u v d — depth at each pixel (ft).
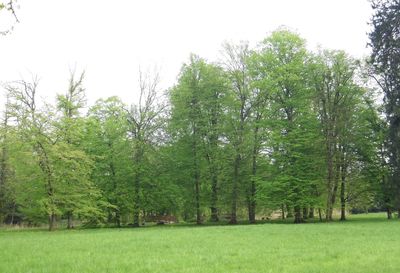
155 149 159.12
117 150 156.15
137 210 153.89
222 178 156.97
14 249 64.34
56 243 73.77
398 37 139.54
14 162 129.18
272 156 153.38
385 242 68.23
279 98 155.02
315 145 149.59
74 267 46.29
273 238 77.87
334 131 152.35
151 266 46.55
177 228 124.16
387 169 152.97
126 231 111.75
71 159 128.88
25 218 160.97
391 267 43.60
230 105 157.89
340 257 51.90
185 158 155.74
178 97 158.20
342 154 159.12
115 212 155.63
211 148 156.76
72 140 138.92
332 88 154.71
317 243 68.23
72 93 153.17
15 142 125.39
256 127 156.35
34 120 127.34
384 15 141.28
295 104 149.38
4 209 177.58
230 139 156.87
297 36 156.87
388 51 140.67
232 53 160.97
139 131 159.12
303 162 147.43
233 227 115.03
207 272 42.42
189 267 45.85
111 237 85.81
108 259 52.21
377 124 159.33
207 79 159.63
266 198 145.59
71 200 131.23
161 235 89.20
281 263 47.98
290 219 181.06
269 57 154.81
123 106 162.81
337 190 163.84
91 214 134.41
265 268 44.45
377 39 142.00
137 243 71.92
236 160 155.12
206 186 158.10
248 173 158.40
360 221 143.84
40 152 125.49
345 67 154.30
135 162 156.04
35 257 54.60
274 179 147.84
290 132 147.54
